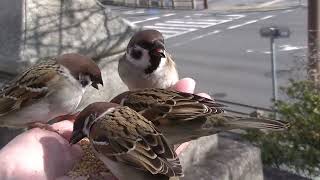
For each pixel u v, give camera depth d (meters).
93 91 0.45
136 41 0.35
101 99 0.46
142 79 0.36
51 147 0.28
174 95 0.28
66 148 0.28
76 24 0.46
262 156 0.63
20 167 0.26
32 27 0.44
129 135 0.24
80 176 0.28
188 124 0.27
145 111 0.28
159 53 0.35
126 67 0.36
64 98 0.31
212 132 0.27
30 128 0.32
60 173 0.28
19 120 0.32
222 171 0.43
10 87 0.32
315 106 0.64
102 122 0.25
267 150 0.63
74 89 0.31
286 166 0.64
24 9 0.43
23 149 0.27
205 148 0.46
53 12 0.45
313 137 0.63
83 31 0.46
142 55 0.35
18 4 0.43
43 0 0.45
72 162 0.29
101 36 0.47
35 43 0.43
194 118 0.27
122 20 0.49
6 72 0.43
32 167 0.26
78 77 0.31
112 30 0.48
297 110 0.65
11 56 0.43
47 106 0.31
